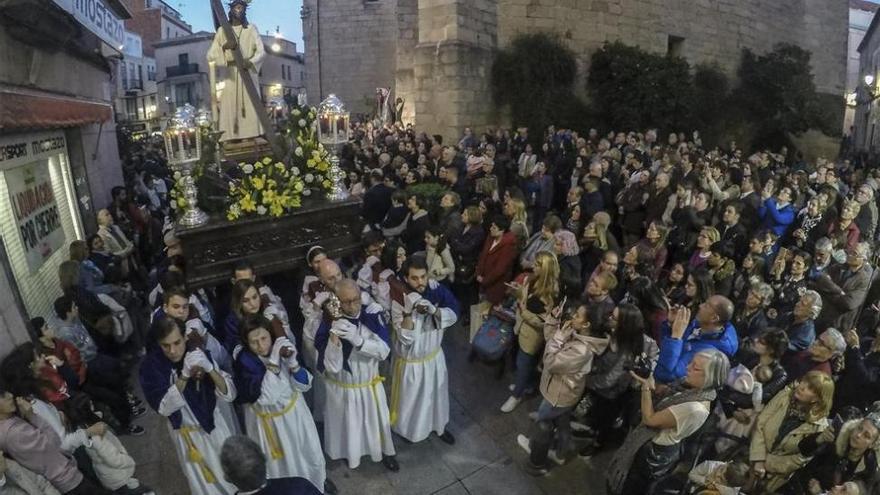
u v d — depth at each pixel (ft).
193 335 11.55
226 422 12.43
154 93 115.44
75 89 27.37
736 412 11.84
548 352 12.77
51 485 10.82
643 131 56.75
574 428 14.74
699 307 13.75
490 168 29.17
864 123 90.02
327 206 15.56
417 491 13.30
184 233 13.48
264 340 11.36
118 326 17.65
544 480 13.66
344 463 14.16
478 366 19.06
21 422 10.53
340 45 90.99
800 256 16.92
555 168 34.99
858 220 22.41
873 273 17.31
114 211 26.53
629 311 12.38
